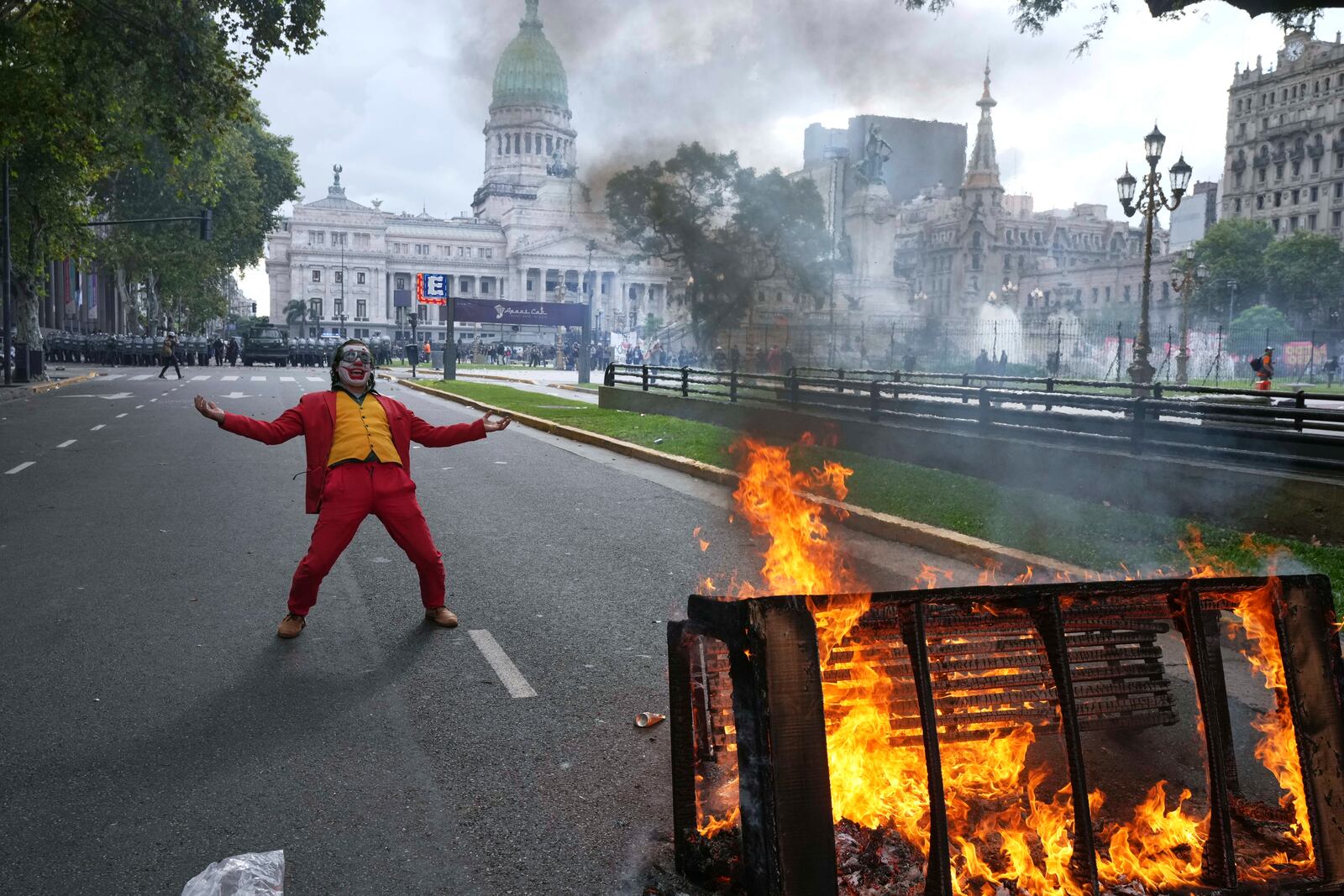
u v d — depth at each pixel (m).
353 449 5.52
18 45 21.88
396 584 6.81
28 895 2.88
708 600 2.67
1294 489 7.44
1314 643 2.78
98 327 81.69
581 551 7.96
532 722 4.27
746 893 2.58
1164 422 8.94
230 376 42.41
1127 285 121.06
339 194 158.38
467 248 155.38
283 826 3.32
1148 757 3.82
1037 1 10.52
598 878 3.00
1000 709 3.21
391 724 4.25
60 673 4.87
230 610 6.07
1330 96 98.50
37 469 12.59
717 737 3.25
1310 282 83.12
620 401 23.73
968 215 129.12
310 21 22.33
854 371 20.27
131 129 30.50
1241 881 2.73
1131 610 2.91
